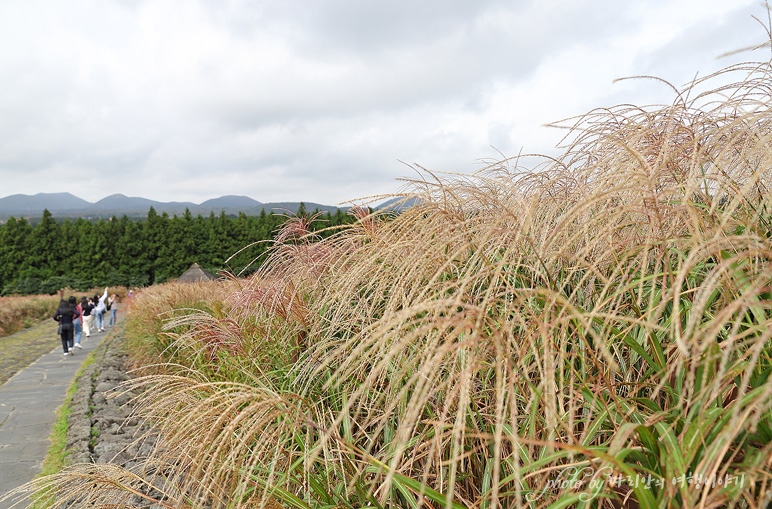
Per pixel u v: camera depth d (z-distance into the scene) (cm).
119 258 5847
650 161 157
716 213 117
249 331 350
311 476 166
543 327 106
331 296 256
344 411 113
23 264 5494
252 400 157
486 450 148
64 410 711
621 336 125
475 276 127
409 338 102
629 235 152
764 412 92
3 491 421
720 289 117
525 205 158
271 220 6041
